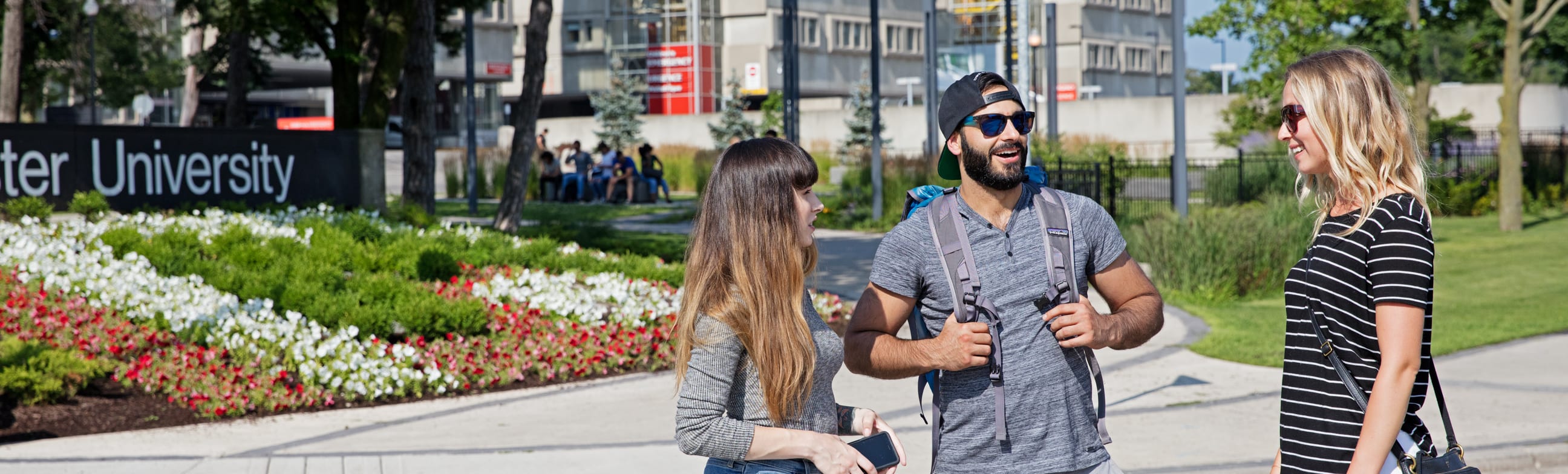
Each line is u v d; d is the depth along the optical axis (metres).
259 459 5.70
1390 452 2.53
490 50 65.50
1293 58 20.19
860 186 23.11
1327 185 2.71
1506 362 8.12
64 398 6.88
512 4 66.69
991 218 3.03
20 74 24.77
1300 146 2.66
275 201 13.42
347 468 5.54
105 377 7.31
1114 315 2.97
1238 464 5.49
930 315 3.04
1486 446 5.69
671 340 8.84
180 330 7.84
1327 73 2.55
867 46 78.25
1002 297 2.96
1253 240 12.61
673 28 71.81
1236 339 9.30
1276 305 11.84
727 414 2.64
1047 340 2.96
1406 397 2.40
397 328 8.49
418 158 17.80
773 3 72.38
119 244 10.06
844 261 15.44
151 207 12.44
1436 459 2.50
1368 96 2.51
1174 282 12.62
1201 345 9.00
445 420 6.78
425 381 7.70
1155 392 7.27
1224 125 45.22
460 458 5.71
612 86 58.75
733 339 2.56
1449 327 9.82
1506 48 19.67
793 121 23.02
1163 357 8.55
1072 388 2.97
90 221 11.55
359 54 18.42
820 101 69.81
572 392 7.67
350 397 7.32
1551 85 41.59
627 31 72.94
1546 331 9.51
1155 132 46.84
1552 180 24.89
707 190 2.65
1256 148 26.08
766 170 2.59
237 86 28.00
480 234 13.20
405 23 17.20
